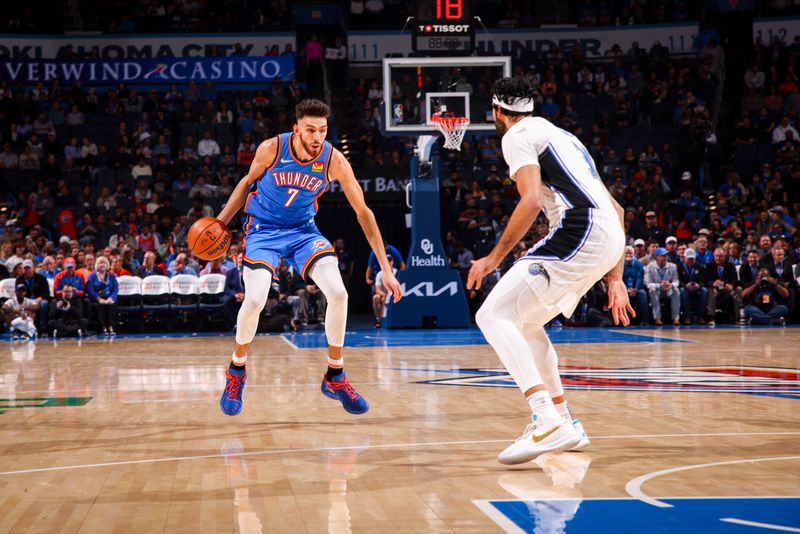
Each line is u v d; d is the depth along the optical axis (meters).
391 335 12.73
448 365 8.21
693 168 19.03
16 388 6.71
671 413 5.05
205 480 3.39
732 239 15.68
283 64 21.02
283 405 5.55
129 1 22.00
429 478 3.40
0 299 13.60
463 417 4.99
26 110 19.91
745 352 9.29
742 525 2.66
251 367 8.21
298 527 2.71
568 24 22.03
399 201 18.73
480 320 3.84
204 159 18.70
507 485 3.27
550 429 3.61
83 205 17.83
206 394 6.24
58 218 17.12
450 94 13.27
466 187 17.88
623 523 2.70
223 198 17.70
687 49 21.41
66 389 6.63
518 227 3.68
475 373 7.49
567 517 2.78
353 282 19.11
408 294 14.08
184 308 14.19
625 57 21.23
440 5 13.39
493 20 22.55
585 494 3.10
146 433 4.52
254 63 20.98
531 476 3.42
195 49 21.52
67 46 20.95
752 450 3.90
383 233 18.86
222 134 19.67
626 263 14.48
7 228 16.02
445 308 14.11
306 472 3.53
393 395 5.98
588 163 3.90
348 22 23.00
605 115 19.61
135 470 3.59
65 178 18.69
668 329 13.57
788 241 15.46
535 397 3.68
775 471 3.46
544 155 3.81
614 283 3.95
